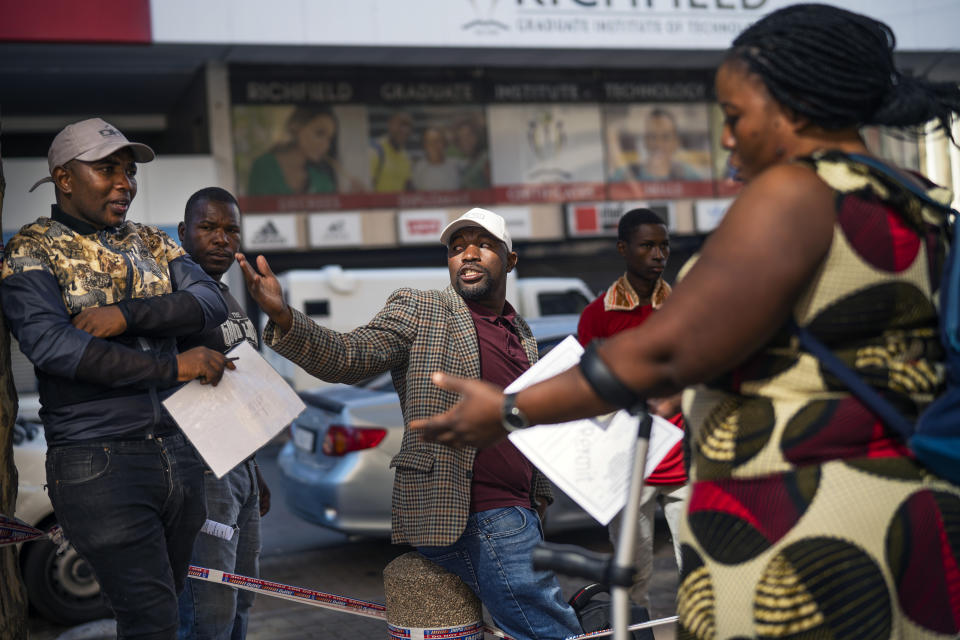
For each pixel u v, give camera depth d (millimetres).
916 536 1475
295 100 18828
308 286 14547
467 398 1608
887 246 1494
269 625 5148
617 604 1579
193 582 3445
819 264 1480
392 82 19438
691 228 20984
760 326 1449
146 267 2906
